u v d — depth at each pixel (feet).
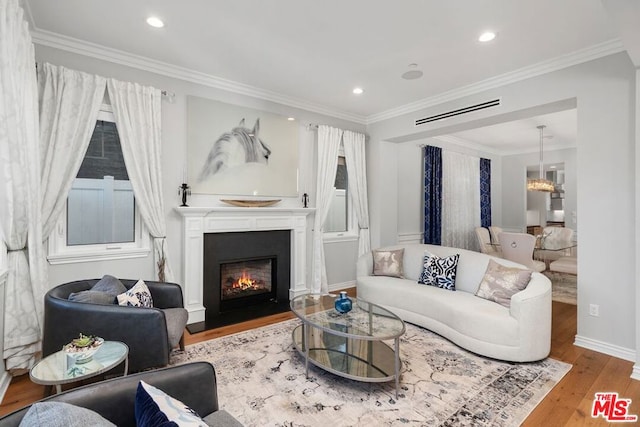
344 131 16.88
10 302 7.89
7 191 7.40
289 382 8.10
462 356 9.55
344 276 17.54
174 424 2.93
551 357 9.52
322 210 16.03
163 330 7.47
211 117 12.75
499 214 26.71
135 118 10.94
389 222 17.97
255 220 13.79
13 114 7.17
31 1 8.09
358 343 9.66
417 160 20.35
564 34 9.36
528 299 9.00
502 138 21.85
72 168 9.86
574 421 6.70
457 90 13.64
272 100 14.48
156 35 9.69
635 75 9.14
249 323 12.30
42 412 2.85
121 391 3.86
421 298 11.61
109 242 10.92
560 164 24.84
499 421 6.66
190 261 12.09
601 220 9.84
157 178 11.33
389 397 7.48
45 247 9.66
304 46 10.27
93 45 10.23
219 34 9.62
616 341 9.59
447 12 8.45
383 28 9.23
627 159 9.39
